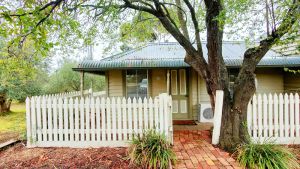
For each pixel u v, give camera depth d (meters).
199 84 9.61
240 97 5.39
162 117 5.70
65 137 5.86
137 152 4.70
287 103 6.01
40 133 5.85
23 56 5.39
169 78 9.66
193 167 4.36
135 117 5.79
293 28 4.73
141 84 9.64
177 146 5.63
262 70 9.73
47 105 5.86
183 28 6.73
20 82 11.68
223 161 4.63
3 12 3.39
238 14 4.81
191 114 9.65
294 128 6.04
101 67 8.41
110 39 7.22
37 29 3.71
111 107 5.85
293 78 9.21
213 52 5.46
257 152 4.55
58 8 4.46
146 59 8.95
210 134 6.70
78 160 4.88
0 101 12.66
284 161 4.36
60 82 16.94
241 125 5.37
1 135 7.57
